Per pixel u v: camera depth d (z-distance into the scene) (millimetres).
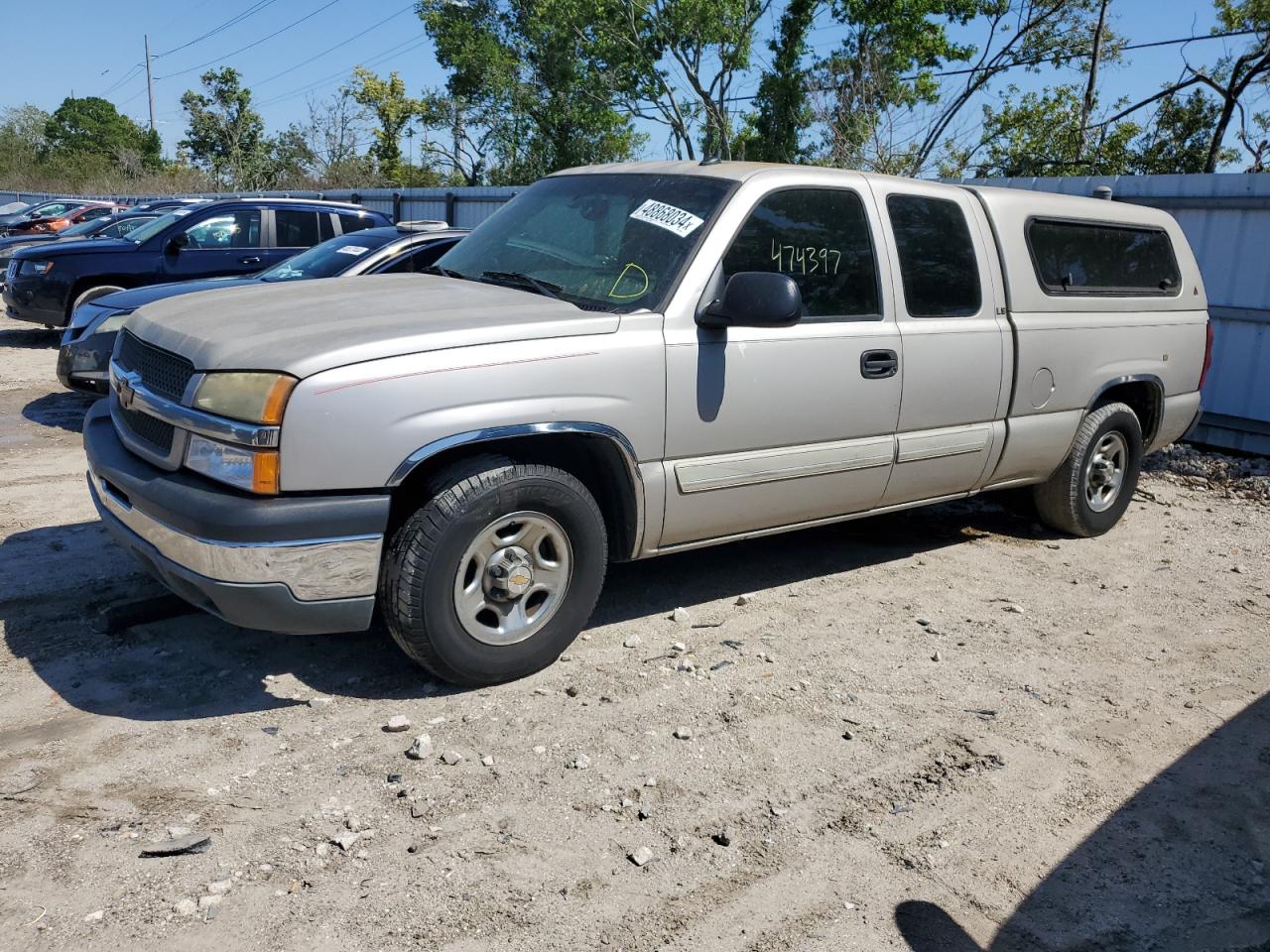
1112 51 25203
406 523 3533
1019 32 26656
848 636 4609
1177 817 3354
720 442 4207
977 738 3764
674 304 4035
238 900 2652
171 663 3939
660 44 31141
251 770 3252
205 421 3354
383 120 48500
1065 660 4500
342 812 3059
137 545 3582
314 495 3334
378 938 2553
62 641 4074
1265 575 5832
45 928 2514
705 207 4289
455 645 3666
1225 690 4293
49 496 6016
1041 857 3098
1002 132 23875
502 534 3750
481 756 3396
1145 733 3889
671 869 2908
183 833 2896
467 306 3908
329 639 4223
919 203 5020
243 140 44812
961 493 5441
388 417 3379
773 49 29703
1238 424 8820
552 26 32438
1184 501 7523
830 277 4570
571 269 4367
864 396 4645
